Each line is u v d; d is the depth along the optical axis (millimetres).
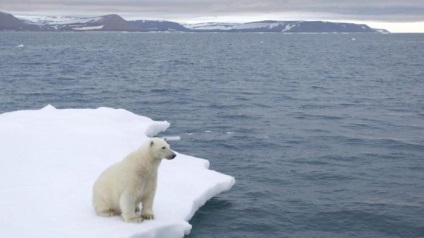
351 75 50312
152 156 8156
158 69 54750
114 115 18594
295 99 31125
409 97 32531
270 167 14852
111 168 8547
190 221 10234
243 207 11219
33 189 9734
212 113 24969
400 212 11016
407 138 19219
